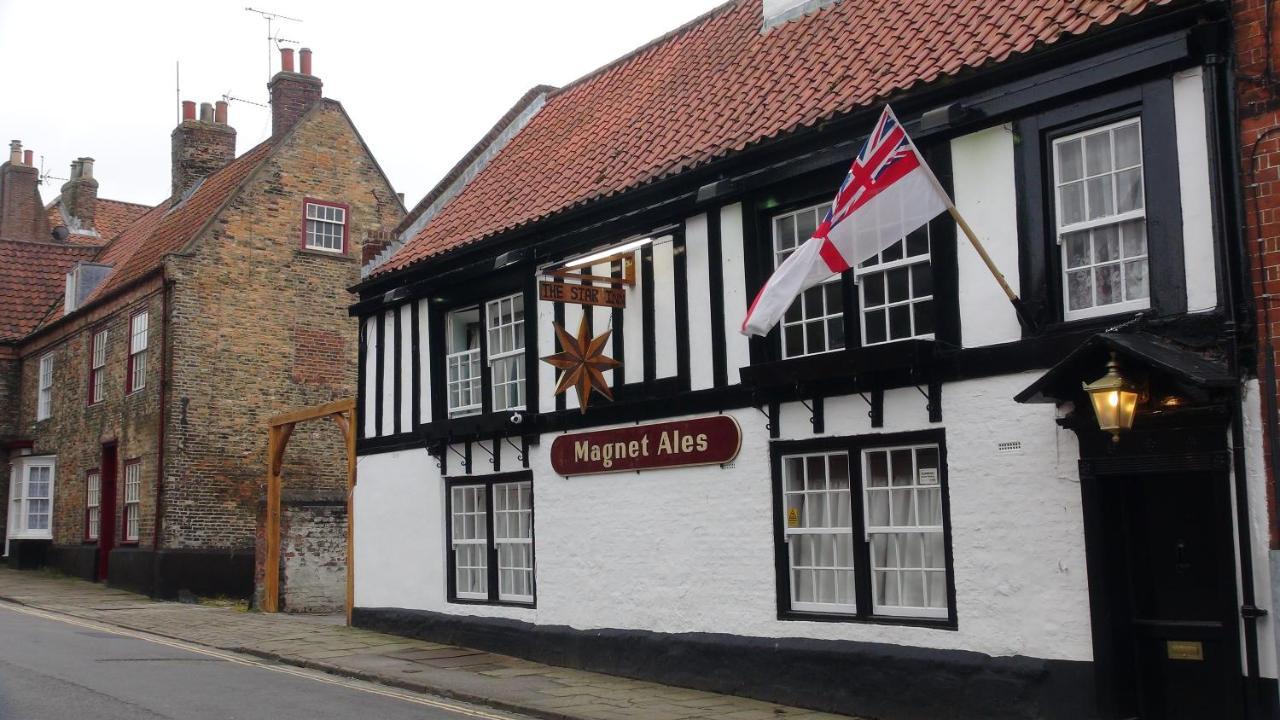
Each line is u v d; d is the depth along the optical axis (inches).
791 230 426.3
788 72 478.0
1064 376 312.7
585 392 477.7
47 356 1053.2
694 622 442.6
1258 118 302.5
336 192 917.8
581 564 494.6
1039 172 348.2
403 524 603.5
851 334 399.5
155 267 843.4
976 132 366.9
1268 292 296.8
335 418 661.3
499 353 560.7
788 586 413.4
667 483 458.6
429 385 593.6
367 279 636.7
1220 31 310.8
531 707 399.5
